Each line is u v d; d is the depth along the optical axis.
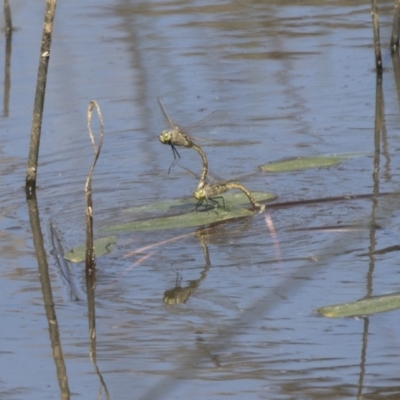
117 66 16.44
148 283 8.59
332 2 21.25
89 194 8.59
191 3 21.28
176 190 11.16
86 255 8.78
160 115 13.75
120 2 21.38
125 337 7.52
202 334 7.51
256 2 21.39
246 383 6.69
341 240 9.41
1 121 13.93
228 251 9.29
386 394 6.47
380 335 7.35
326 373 6.79
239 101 14.34
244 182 11.30
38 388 6.77
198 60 16.75
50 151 12.74
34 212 10.69
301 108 14.00
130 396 6.58
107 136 13.20
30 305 8.20
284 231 9.74
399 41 17.41
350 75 15.74
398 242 9.26
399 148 12.24
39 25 19.33
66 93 15.09
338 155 11.84
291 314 7.80
